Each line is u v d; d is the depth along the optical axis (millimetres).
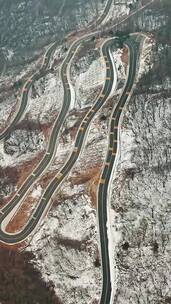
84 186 154750
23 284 136500
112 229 140875
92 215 145375
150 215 137000
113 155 162250
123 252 133750
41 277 137875
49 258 141000
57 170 170125
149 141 157375
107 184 153250
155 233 132750
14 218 160125
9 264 142875
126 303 124812
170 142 154250
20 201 166500
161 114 164125
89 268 135125
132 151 157375
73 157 172375
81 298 130750
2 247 149000
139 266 129125
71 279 135125
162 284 124062
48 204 159750
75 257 138250
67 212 148750
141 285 125625
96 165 161500
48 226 149625
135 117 168125
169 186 142500
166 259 127562
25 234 152250
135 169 150000
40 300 132375
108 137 168625
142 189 143750
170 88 171750
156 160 150000
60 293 133625
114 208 144875
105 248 137375
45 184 166625
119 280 130000
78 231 143375
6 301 133125
